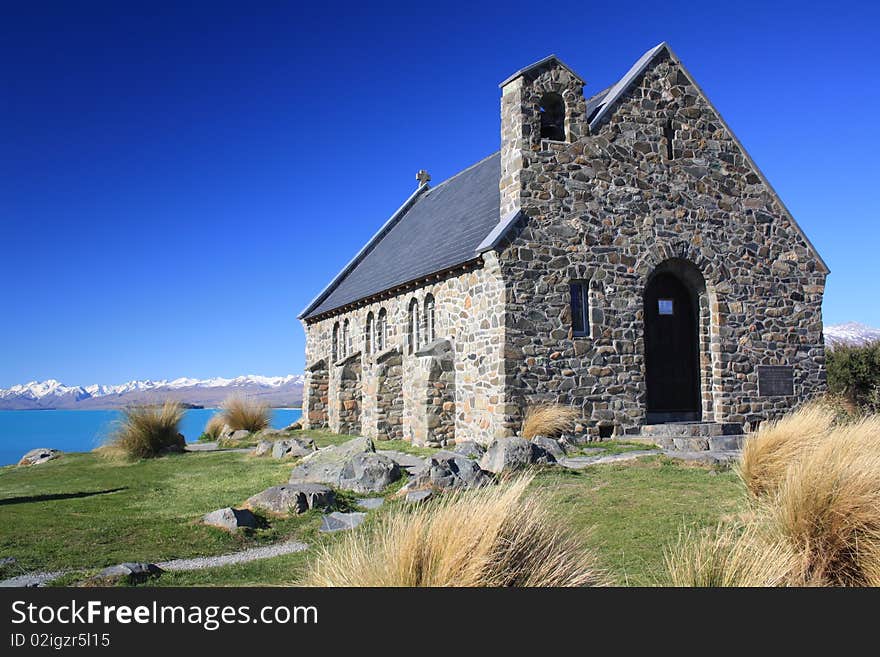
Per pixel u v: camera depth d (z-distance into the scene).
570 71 17.80
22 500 12.72
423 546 5.42
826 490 6.49
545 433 16.05
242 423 26.02
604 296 17.64
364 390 25.03
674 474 11.62
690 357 19.42
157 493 13.15
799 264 20.19
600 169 17.89
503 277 16.67
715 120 19.52
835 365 23.33
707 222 19.05
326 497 10.77
